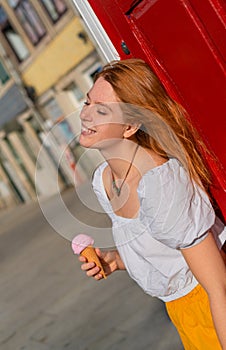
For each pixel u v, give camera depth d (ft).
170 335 11.72
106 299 15.30
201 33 4.92
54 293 18.25
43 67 46.98
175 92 5.65
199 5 4.80
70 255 23.07
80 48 41.27
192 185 4.55
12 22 48.47
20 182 60.49
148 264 4.97
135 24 5.87
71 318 15.08
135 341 12.07
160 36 5.51
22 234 37.50
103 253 5.84
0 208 68.69
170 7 5.14
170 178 4.43
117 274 16.97
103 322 13.83
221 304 4.32
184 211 4.35
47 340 14.26
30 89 49.80
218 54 4.86
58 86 45.75
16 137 56.75
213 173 5.52
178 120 4.82
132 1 5.67
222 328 4.30
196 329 5.04
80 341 13.26
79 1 6.77
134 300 14.35
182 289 4.96
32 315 16.85
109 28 6.40
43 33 44.73
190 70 5.29
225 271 4.42
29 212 50.55
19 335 15.53
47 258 24.66
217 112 5.21
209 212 4.52
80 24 39.52
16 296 20.12
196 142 5.19
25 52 48.57
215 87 5.08
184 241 4.37
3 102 55.62
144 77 4.70
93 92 4.75
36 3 43.34
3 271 26.55
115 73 4.69
